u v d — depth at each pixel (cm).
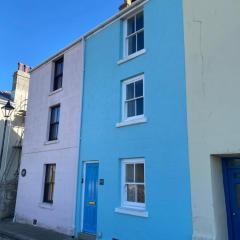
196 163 793
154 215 863
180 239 789
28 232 1206
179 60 898
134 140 980
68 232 1146
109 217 997
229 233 761
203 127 798
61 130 1332
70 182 1203
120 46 1136
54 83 1513
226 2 820
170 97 898
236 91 752
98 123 1141
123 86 1091
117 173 1010
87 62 1279
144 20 1051
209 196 750
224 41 802
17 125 2041
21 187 1536
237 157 785
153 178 892
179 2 941
